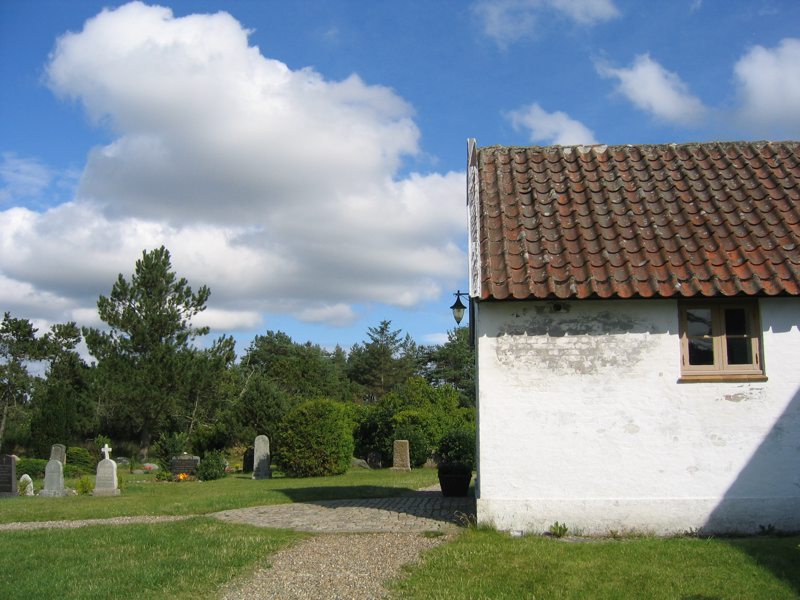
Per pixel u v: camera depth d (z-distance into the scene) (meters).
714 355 10.58
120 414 42.88
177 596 7.70
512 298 10.35
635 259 10.84
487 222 11.83
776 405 10.32
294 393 64.25
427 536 10.45
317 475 25.17
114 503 16.77
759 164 12.85
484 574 8.13
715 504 10.20
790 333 10.42
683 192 12.22
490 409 10.57
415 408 32.28
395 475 24.27
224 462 28.00
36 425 40.00
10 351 48.66
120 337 41.69
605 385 10.51
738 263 10.55
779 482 10.19
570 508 10.32
